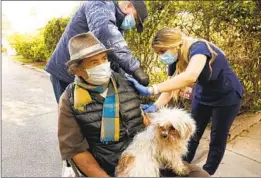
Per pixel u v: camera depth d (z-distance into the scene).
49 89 5.70
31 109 4.64
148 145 1.79
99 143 1.86
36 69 7.39
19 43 9.10
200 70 2.09
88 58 1.76
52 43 6.83
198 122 2.66
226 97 2.41
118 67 2.30
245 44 3.60
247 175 2.64
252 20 3.52
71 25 2.67
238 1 3.62
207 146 3.26
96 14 2.37
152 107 2.21
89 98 1.81
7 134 3.75
